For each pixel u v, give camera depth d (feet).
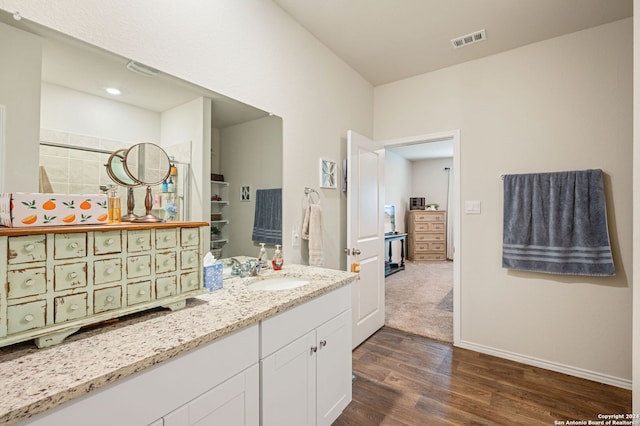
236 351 3.49
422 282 16.90
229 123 5.76
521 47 8.05
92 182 3.98
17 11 3.35
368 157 9.41
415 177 26.66
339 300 5.52
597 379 7.03
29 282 2.66
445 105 9.21
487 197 8.42
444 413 5.85
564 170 7.45
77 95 3.87
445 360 7.98
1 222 2.83
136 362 2.52
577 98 7.34
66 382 2.22
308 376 4.67
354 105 9.51
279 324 4.11
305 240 7.57
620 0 6.29
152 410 2.70
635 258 4.46
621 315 6.86
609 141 6.99
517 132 8.04
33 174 3.52
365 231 9.17
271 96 6.57
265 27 6.42
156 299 3.57
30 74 3.50
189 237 3.93
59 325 2.82
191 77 5.06
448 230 25.32
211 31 5.38
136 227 3.40
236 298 4.29
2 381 2.22
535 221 7.63
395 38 7.85
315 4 6.66
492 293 8.32
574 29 7.29
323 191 8.22
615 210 6.93
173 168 4.86
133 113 4.40
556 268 7.34
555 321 7.53
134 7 4.35
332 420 5.26
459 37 7.71
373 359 8.01
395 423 5.58
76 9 3.80
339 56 8.73
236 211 5.90
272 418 4.00
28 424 2.02
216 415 3.26
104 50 4.06
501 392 6.55
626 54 6.84
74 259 2.93
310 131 7.70
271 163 6.64
